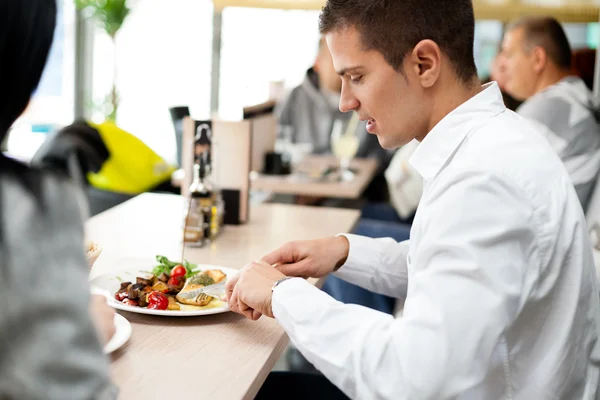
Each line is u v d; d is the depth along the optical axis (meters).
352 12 1.20
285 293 1.23
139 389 1.09
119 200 3.45
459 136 1.21
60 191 0.68
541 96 3.08
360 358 1.09
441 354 1.03
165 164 4.05
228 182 2.33
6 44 0.69
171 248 1.99
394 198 4.04
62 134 0.74
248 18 5.95
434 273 1.07
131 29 6.35
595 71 3.79
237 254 1.97
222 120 2.30
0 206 0.63
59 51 6.32
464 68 1.24
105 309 1.18
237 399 1.08
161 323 1.39
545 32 3.23
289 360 3.15
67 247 0.66
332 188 3.67
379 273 1.61
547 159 1.17
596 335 1.26
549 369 1.17
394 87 1.22
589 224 2.25
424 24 1.18
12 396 0.61
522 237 1.09
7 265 0.62
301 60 5.93
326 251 1.58
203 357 1.24
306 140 5.18
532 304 1.15
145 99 6.51
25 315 0.61
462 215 1.08
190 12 6.23
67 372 0.63
